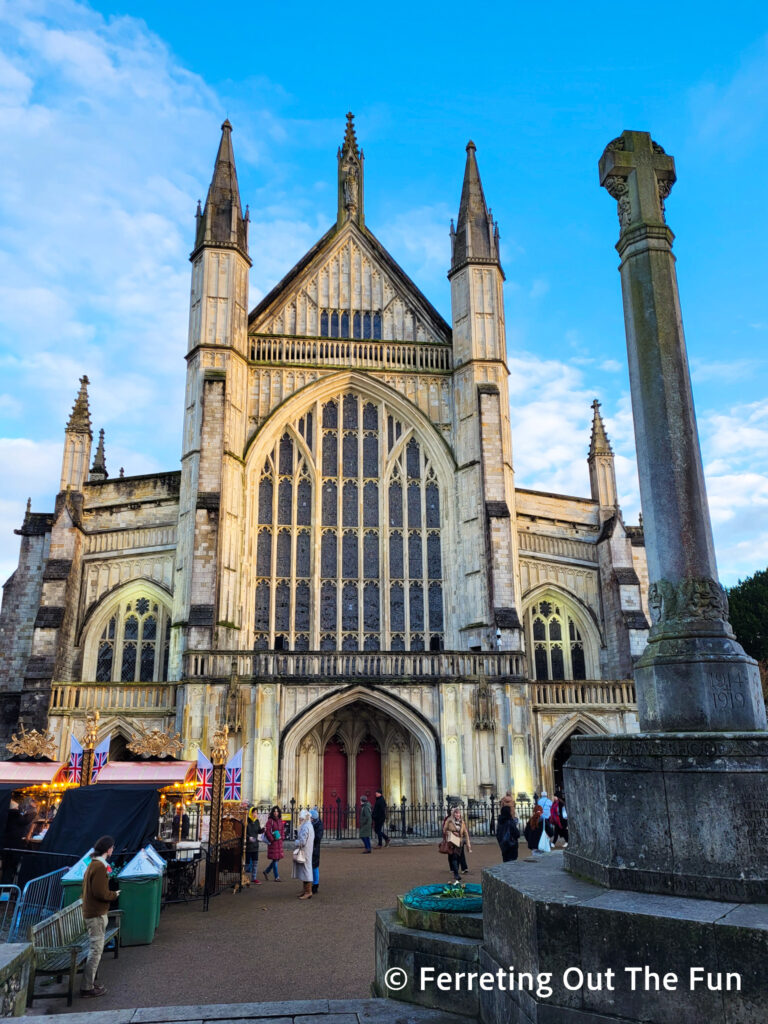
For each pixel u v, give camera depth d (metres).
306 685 38.25
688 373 11.56
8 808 21.91
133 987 13.20
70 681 42.38
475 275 49.72
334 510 46.91
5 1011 9.53
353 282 51.53
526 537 49.78
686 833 8.41
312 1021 9.34
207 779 28.36
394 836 36.75
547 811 35.28
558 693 43.28
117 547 46.88
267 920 18.47
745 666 10.04
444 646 45.19
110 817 19.81
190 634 39.59
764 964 6.81
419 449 48.62
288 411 47.22
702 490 11.06
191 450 44.34
